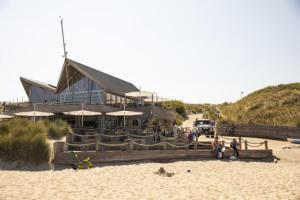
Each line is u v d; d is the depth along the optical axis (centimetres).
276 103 6025
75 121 3400
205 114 7612
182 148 2305
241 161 2183
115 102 3638
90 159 1838
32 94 4156
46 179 1360
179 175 1570
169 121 4128
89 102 3522
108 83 3584
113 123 3469
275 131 4025
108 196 1091
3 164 1641
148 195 1118
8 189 1151
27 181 1306
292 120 5006
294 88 6850
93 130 2528
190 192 1181
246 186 1310
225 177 1538
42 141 1714
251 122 5500
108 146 2038
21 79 4128
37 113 2673
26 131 1819
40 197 1049
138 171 1642
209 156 2277
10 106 3966
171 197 1094
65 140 2117
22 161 1659
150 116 3222
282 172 1716
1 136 1767
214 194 1154
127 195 1112
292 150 2692
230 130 4725
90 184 1288
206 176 1561
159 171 1600
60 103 3453
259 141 3719
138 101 4031
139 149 2123
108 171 1611
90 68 3834
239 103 7400
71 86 3728
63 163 1755
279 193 1176
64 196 1074
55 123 2397
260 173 1675
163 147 2216
